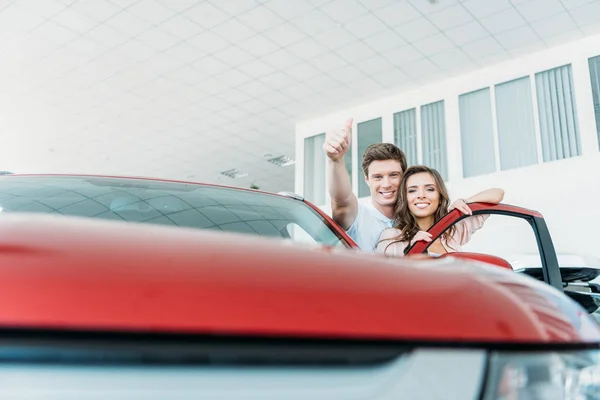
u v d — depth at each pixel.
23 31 5.59
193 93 7.01
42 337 0.33
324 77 6.45
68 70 6.48
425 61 6.01
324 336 0.39
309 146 7.82
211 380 0.36
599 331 0.55
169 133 8.57
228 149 9.32
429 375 0.41
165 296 0.37
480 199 1.62
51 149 9.59
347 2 4.89
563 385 0.46
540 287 0.59
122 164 10.41
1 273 0.37
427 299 0.46
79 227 0.50
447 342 0.43
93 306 0.35
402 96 6.89
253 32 5.47
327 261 0.51
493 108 6.03
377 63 6.07
